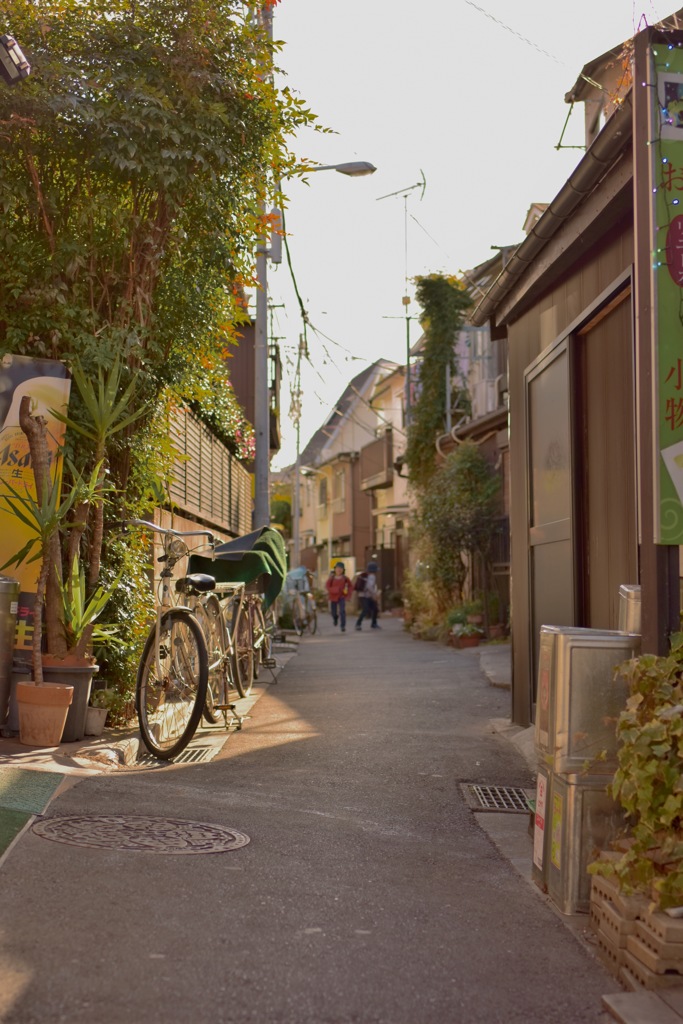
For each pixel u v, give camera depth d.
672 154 4.58
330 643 22.67
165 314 8.48
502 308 10.38
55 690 6.81
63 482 7.84
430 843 5.42
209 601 8.69
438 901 4.39
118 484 8.48
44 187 7.62
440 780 7.00
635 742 3.76
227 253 8.40
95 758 6.70
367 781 6.86
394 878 4.69
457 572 23.47
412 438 28.48
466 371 29.22
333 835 5.37
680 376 4.49
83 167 7.68
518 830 5.82
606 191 6.88
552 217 7.71
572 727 4.36
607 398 7.71
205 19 7.71
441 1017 3.22
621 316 7.39
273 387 25.64
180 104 7.70
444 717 9.98
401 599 40.75
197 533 8.25
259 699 11.20
